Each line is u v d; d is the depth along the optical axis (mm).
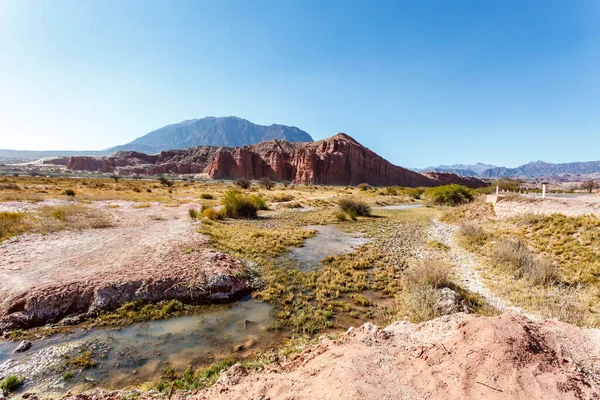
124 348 6652
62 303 8102
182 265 10852
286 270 12461
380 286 10758
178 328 7629
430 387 3842
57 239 14453
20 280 8969
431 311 7598
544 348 4434
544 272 10023
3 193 32281
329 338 6730
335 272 12195
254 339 7137
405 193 64938
